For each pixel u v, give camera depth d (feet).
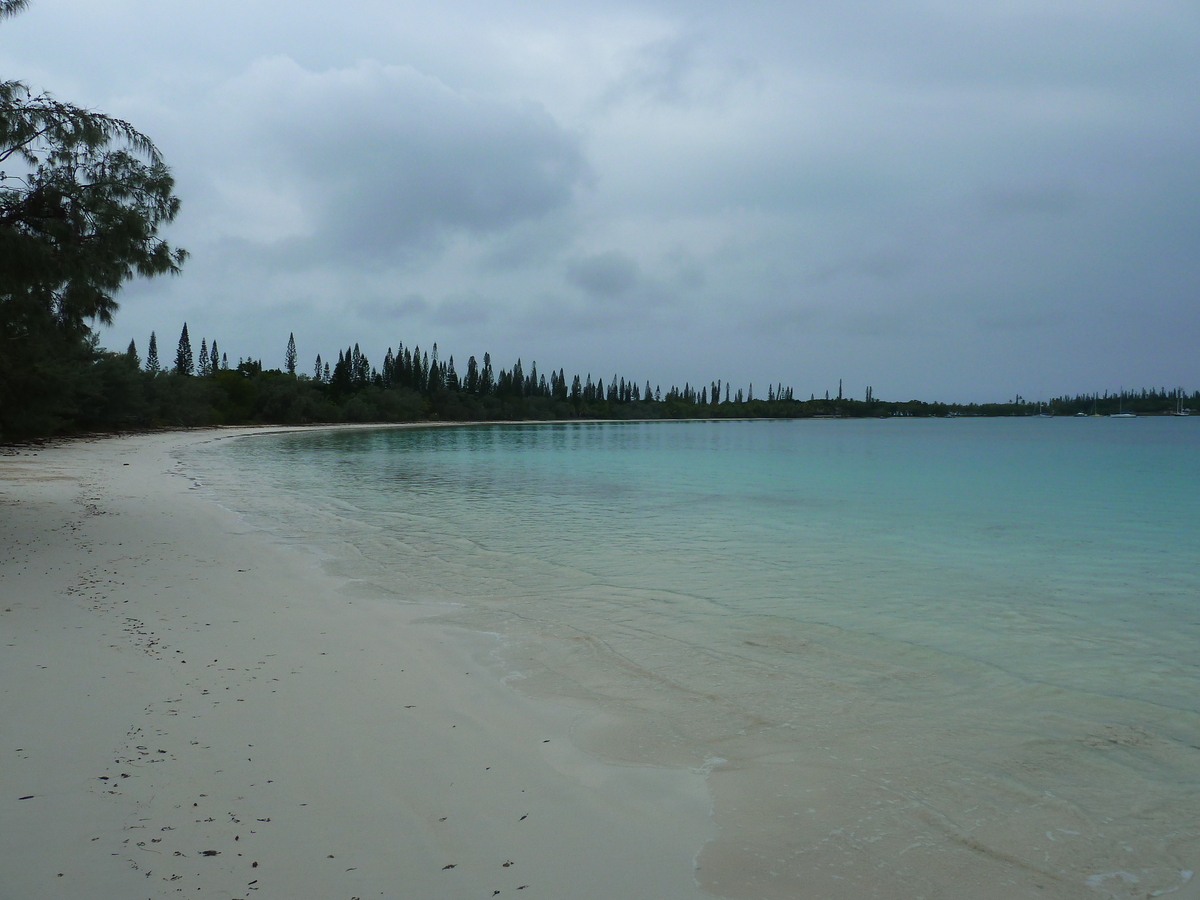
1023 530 53.01
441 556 39.75
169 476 82.79
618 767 15.20
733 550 43.21
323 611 27.14
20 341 40.75
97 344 169.48
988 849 12.45
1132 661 23.06
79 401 154.71
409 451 159.84
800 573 36.65
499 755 15.58
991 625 27.27
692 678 20.80
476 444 197.57
